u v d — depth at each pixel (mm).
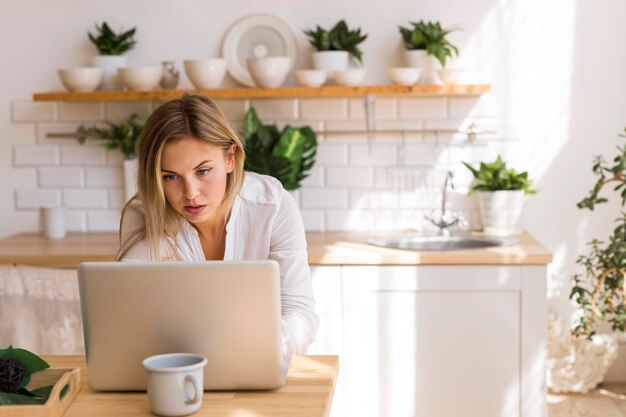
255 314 1651
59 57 4051
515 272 3250
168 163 1920
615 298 3678
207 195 1960
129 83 3781
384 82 3910
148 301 1642
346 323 3348
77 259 3412
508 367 3287
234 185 2125
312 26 3918
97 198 4105
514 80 3869
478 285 3271
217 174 1962
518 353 3277
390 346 3336
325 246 3533
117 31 4016
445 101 3908
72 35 4035
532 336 3266
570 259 3943
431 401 3336
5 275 3439
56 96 3811
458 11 3861
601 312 3506
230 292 1638
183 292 1636
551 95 3865
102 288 1640
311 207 4004
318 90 3684
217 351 1670
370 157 3961
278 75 3719
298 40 3930
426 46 3787
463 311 3287
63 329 3434
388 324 3328
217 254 2322
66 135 4062
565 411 3719
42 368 1749
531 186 3918
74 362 1967
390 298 3320
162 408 1565
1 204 4148
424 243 3834
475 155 3924
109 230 4109
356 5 3891
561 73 3850
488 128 3900
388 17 3883
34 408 1534
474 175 3824
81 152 4094
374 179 3973
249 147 3680
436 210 3967
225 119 2014
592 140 3871
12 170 4137
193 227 2250
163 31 3996
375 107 3936
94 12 4016
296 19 3924
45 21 4035
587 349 3920
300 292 2275
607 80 3836
